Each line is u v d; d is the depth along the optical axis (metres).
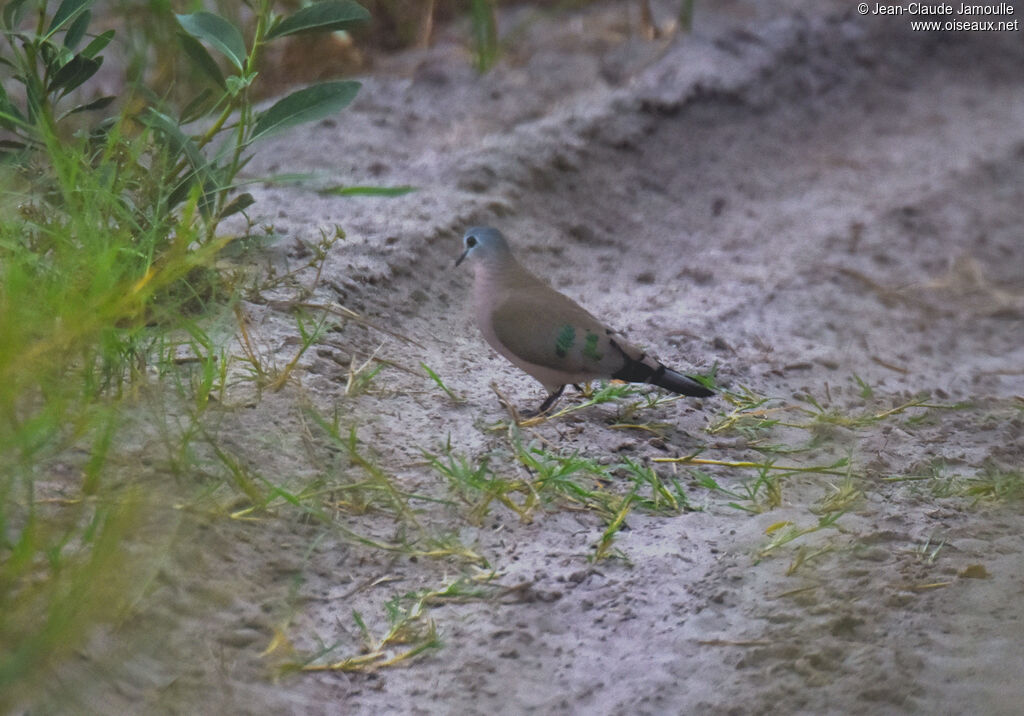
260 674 7.00
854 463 10.21
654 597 8.05
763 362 12.30
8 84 15.23
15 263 8.01
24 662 6.16
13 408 7.39
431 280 12.63
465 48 19.30
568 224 15.05
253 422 9.15
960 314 14.00
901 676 7.13
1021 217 16.53
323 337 10.73
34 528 6.90
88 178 9.41
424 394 10.47
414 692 7.11
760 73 19.00
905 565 8.43
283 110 10.69
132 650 6.79
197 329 9.11
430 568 8.23
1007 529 9.10
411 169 15.00
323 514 8.34
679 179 16.67
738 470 10.02
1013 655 7.32
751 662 7.38
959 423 11.26
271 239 11.39
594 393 11.08
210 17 10.58
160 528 7.72
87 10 10.70
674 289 14.01
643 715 6.96
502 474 9.38
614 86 18.14
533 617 7.82
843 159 17.81
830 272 14.56
